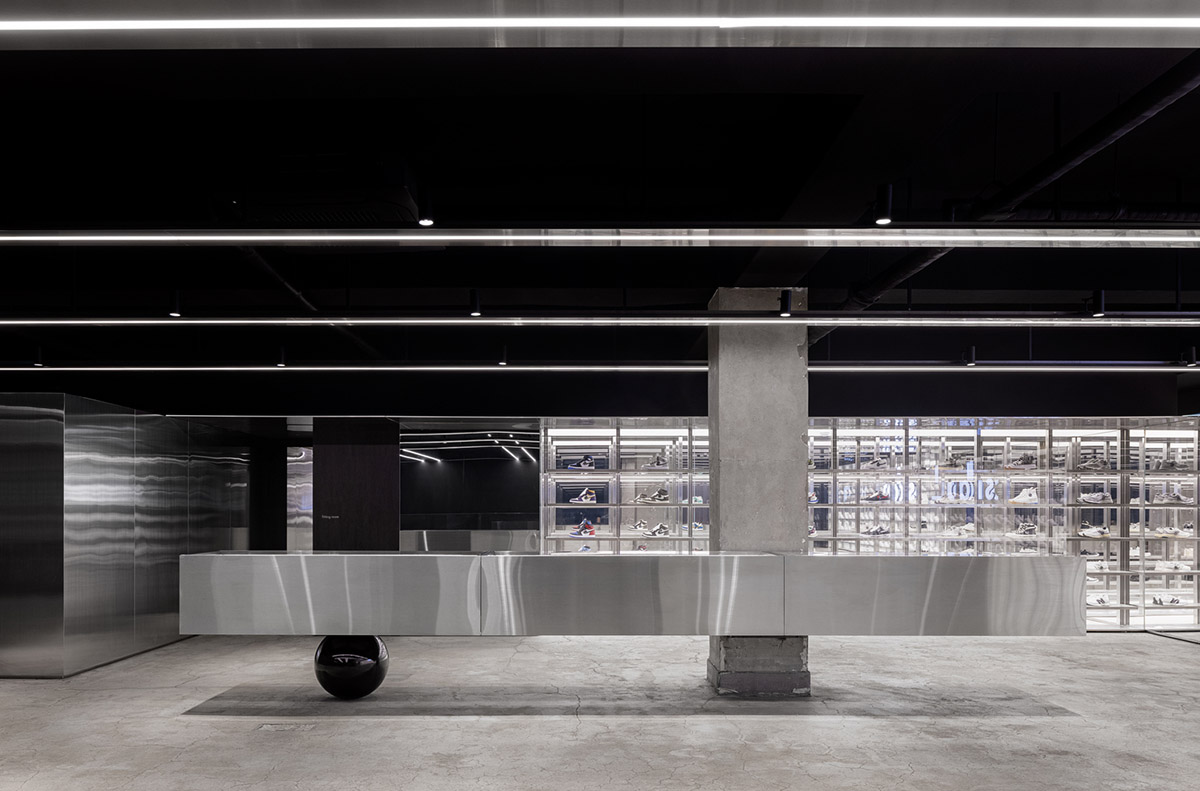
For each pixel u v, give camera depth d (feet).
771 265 18.98
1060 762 15.35
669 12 5.07
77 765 15.16
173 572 28.40
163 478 27.66
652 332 30.78
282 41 5.43
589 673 23.15
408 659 25.38
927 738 16.81
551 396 32.09
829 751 15.98
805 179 14.25
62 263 21.83
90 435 23.75
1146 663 24.88
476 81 11.28
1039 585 19.17
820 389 32.55
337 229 11.74
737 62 10.42
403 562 19.02
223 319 17.51
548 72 11.03
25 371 30.81
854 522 33.42
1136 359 30.63
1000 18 5.11
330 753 15.85
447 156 16.65
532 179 17.78
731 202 18.12
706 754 15.78
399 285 22.48
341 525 32.50
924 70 10.55
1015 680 22.30
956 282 22.17
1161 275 22.06
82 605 23.30
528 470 33.35
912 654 26.32
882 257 22.18
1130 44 5.51
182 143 15.65
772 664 20.47
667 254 22.39
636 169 17.42
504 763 15.28
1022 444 33.30
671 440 33.40
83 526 23.38
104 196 17.16
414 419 32.24
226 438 32.40
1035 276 22.20
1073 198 18.19
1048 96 13.64
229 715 18.58
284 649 27.12
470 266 22.49
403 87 11.55
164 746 16.29
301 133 15.52
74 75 11.24
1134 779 14.46
